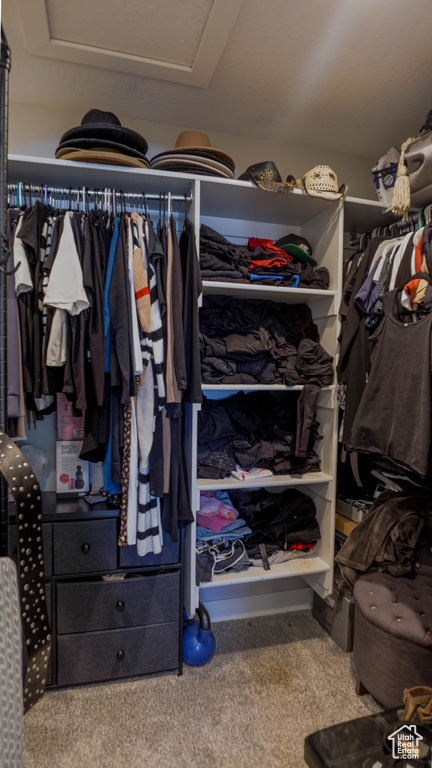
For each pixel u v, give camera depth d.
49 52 1.54
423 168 1.62
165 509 1.63
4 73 0.82
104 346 1.45
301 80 1.73
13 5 1.31
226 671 1.72
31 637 0.69
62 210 1.54
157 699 1.56
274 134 2.16
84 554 1.60
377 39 1.50
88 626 1.60
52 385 1.46
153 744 1.37
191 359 1.61
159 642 1.67
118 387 1.48
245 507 2.02
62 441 1.78
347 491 2.17
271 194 1.80
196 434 1.71
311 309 2.18
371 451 1.59
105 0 1.31
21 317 1.43
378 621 1.41
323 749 1.02
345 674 1.71
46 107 1.89
